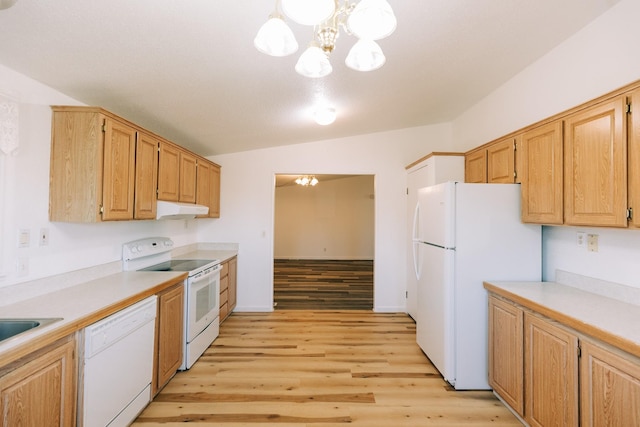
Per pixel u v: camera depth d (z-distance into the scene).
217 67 1.98
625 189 1.50
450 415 2.10
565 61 2.25
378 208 4.32
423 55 2.24
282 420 2.04
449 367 2.42
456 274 2.41
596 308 1.72
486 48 2.25
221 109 2.71
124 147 2.14
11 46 1.53
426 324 2.87
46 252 1.92
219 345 3.19
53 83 1.92
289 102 2.74
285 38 1.08
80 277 2.18
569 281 2.24
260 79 2.22
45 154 1.88
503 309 2.17
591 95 2.04
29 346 1.22
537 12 1.87
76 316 1.50
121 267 2.63
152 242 3.01
